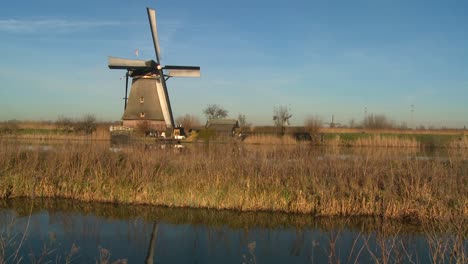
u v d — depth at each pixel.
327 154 15.77
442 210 10.91
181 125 47.28
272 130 47.09
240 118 55.31
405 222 11.34
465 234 9.42
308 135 42.59
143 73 41.16
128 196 13.38
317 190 12.54
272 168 13.62
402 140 39.06
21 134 39.31
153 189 13.34
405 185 12.17
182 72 40.75
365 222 11.45
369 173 12.88
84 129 42.56
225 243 9.64
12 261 8.02
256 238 10.09
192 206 12.95
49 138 37.62
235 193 12.84
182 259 8.55
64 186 14.02
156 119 41.31
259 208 12.61
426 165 13.34
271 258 8.58
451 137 43.19
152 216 12.01
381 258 7.91
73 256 8.49
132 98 41.84
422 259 8.20
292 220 11.70
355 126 62.28
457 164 13.48
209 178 13.38
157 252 8.96
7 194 13.89
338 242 9.67
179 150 17.48
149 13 39.53
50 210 12.41
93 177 14.12
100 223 11.17
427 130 54.75
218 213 12.38
